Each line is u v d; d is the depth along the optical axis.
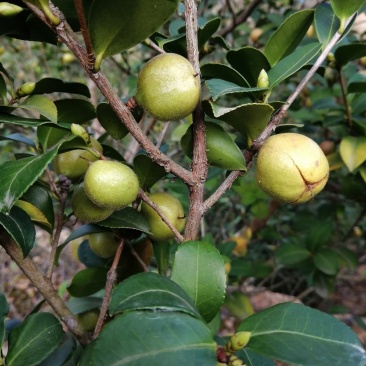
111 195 0.19
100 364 0.13
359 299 0.83
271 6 0.64
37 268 0.22
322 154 0.21
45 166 0.16
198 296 0.18
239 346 0.16
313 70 0.22
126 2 0.16
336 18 0.28
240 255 0.57
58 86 0.23
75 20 0.23
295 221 0.60
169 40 0.25
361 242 0.80
